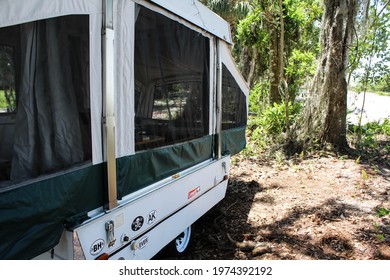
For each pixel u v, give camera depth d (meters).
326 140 7.55
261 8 9.03
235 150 4.40
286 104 8.07
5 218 1.47
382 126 9.73
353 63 7.91
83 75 1.84
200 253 3.39
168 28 2.62
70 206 1.79
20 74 1.58
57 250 1.85
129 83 2.16
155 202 2.52
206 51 3.36
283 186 5.48
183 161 3.00
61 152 1.75
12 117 1.56
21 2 1.50
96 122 1.93
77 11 1.77
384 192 5.00
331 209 4.38
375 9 8.05
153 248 2.53
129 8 2.12
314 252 3.28
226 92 4.02
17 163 1.56
